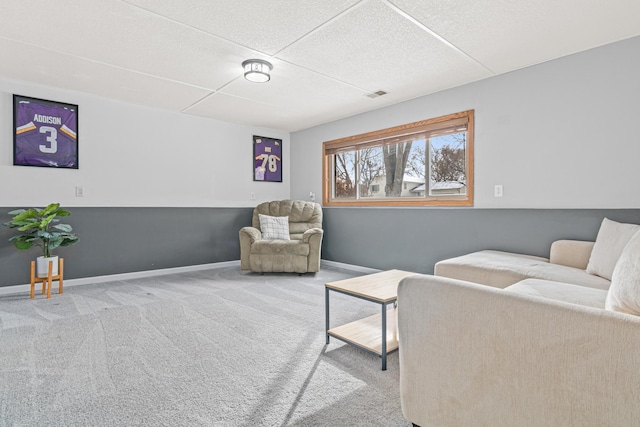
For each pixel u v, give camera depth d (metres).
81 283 3.72
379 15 2.18
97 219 3.83
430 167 3.84
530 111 2.99
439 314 1.11
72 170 3.67
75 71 3.11
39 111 3.46
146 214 4.18
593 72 2.66
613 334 0.79
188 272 4.43
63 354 1.98
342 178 4.91
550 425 0.90
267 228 4.56
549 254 2.88
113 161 3.94
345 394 1.59
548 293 1.63
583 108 2.71
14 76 3.23
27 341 2.16
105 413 1.42
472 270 2.39
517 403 0.96
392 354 2.00
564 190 2.82
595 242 2.40
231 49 2.66
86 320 2.55
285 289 3.52
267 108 4.27
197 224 4.62
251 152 5.19
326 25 2.30
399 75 3.19
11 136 3.33
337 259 4.85
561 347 0.87
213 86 3.49
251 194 5.20
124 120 4.01
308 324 2.49
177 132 4.45
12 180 3.34
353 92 3.66
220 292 3.40
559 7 2.09
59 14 2.16
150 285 3.69
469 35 2.44
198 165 4.64
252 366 1.85
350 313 2.72
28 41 2.53
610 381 0.80
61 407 1.46
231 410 1.45
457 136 3.61
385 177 4.34
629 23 2.29
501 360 0.98
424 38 2.48
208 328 2.40
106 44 2.58
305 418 1.41
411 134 3.91
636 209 2.48
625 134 2.52
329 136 4.94
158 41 2.53
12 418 1.38
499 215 3.19
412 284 1.20
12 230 3.33
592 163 2.67
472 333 1.04
